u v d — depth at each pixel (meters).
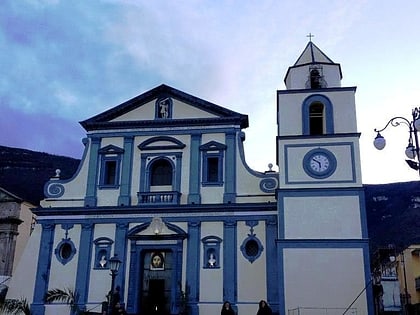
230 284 24.56
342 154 23.72
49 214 27.12
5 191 34.84
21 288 25.98
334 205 22.80
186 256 25.44
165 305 25.12
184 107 28.16
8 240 33.56
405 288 34.69
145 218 26.38
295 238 22.42
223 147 27.00
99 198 27.14
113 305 21.88
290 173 23.64
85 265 25.92
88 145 28.36
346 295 21.38
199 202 26.20
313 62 26.31
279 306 21.86
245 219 25.64
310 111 25.28
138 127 28.12
